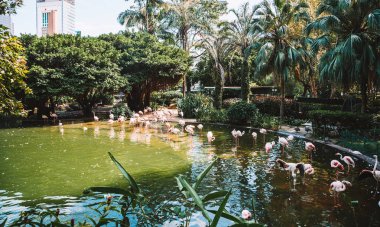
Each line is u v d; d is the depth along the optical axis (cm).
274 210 576
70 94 2106
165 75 2578
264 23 1875
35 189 704
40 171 862
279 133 1520
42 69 1925
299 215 552
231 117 1836
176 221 468
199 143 1291
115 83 2283
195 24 3111
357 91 2081
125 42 2605
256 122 1734
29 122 2097
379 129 1150
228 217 206
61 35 2327
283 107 1909
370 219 531
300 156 1030
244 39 2259
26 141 1358
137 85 2725
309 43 1823
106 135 1527
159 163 948
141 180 771
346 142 1122
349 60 1352
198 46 2647
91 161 979
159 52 2688
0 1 642
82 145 1256
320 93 2542
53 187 718
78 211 566
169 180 769
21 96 2122
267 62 1950
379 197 634
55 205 601
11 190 696
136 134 1558
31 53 1975
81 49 2080
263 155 1050
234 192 675
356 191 673
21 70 639
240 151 1120
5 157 1040
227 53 2445
